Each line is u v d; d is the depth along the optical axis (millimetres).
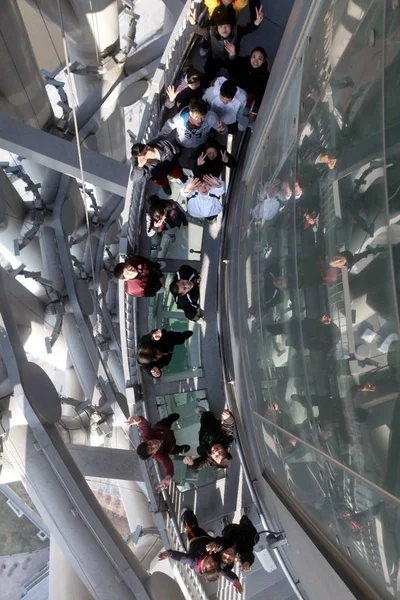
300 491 7609
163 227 12156
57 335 20344
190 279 12195
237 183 12586
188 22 12508
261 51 10914
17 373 13977
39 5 19297
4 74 17938
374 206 4910
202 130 10977
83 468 15547
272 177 8914
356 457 5242
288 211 7582
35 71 19312
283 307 7477
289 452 7812
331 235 5840
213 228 13016
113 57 21797
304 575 8141
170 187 12883
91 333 21344
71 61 22453
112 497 27656
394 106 4746
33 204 20547
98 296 24312
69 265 21109
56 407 14602
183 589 11797
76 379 24188
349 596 5391
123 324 12406
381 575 4891
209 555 10156
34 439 13898
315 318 6199
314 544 6672
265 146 9898
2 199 18578
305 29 7930
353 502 5445
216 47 11805
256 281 9281
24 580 26344
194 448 13141
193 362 12922
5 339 14281
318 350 6117
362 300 5031
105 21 19938
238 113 11523
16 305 19219
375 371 4801
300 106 7539
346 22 6109
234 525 10539
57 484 13789
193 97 12477
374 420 4820
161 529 11953
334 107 6109
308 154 6898
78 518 13672
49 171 21109
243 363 10445
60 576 16797
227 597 11797
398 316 4426
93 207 24562
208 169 11359
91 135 22219
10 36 16938
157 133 12797
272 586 11602
